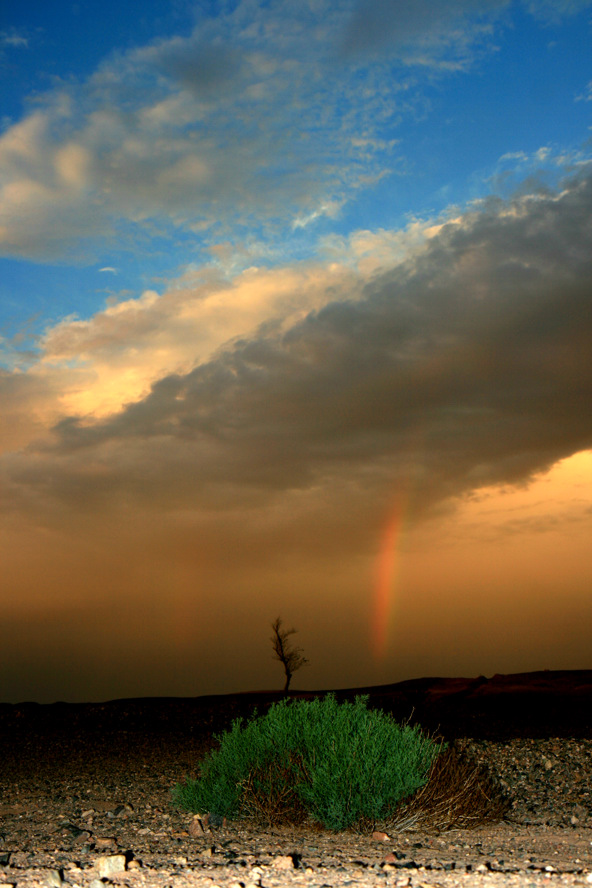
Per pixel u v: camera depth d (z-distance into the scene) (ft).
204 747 55.26
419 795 26.03
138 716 74.33
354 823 25.04
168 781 39.17
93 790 37.17
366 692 105.70
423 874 18.25
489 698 92.32
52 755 54.65
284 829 25.39
